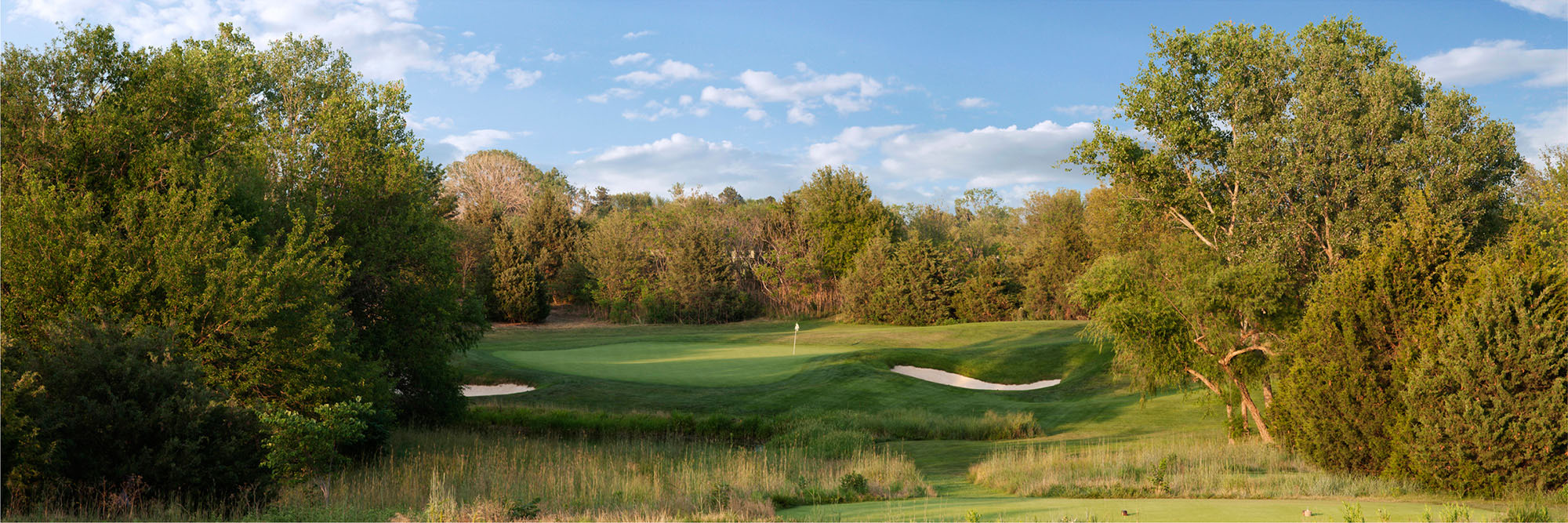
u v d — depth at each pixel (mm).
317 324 16156
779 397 30391
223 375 15188
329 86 29312
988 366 37344
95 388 10633
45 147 16500
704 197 83125
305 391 16281
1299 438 16312
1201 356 22547
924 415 27750
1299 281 22422
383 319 25031
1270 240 21812
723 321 68750
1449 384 13227
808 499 13484
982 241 78812
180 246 14883
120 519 9828
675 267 68562
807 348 44406
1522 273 13008
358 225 23750
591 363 37531
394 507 12156
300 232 17641
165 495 10812
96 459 10562
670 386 31906
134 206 15484
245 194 19141
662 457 19375
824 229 72875
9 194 14703
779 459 19641
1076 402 31625
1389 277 14945
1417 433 13258
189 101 19453
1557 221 21797
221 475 11305
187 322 14797
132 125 17391
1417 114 21828
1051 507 10961
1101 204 62125
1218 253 23344
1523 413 12297
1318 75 22688
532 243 74938
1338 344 15430
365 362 20016
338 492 13133
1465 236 19875
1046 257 65062
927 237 76562
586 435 24672
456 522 11000
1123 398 31609
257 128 23703
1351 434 14930
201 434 11219
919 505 11992
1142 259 23078
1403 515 9461
